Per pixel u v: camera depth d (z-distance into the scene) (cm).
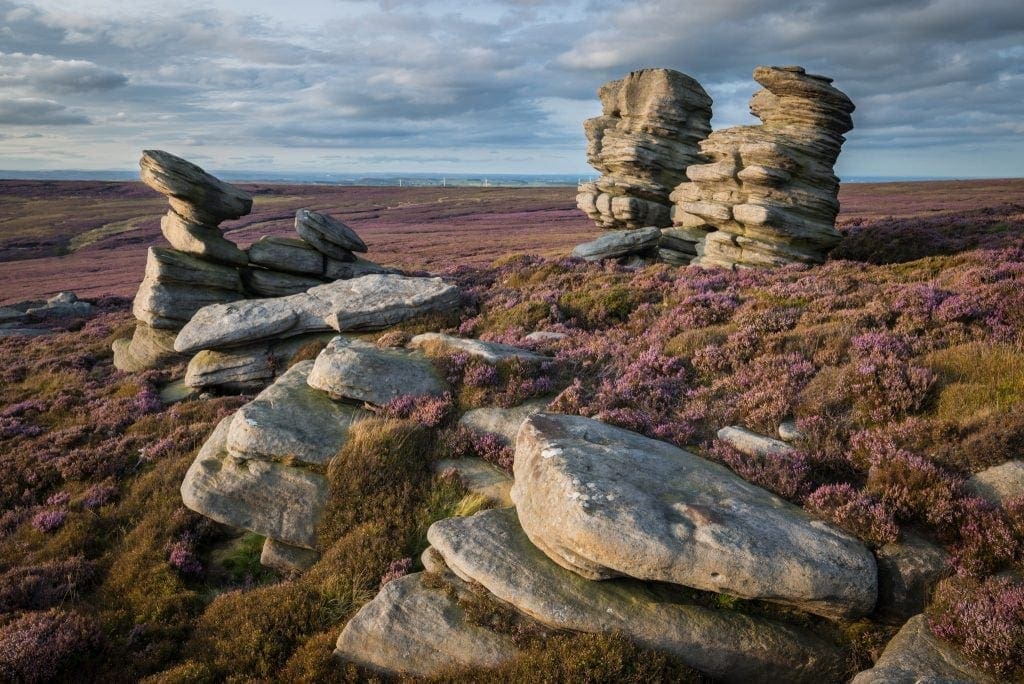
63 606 1091
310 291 2494
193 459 1608
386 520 1130
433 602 894
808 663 753
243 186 19812
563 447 962
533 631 825
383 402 1406
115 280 6500
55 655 919
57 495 1555
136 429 1994
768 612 800
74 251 9431
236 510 1205
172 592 1109
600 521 795
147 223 12256
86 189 17625
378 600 915
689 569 762
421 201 16112
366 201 16200
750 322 1588
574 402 1315
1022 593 665
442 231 9494
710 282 2212
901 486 860
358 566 1045
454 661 828
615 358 1584
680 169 4256
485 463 1227
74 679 923
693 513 817
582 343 1777
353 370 1448
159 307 2800
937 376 1062
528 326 2098
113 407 2242
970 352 1135
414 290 2400
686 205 3494
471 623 852
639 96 4372
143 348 2864
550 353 1733
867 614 764
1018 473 833
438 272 3572
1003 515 775
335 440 1298
